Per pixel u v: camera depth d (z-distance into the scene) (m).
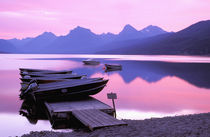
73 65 75.88
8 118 14.12
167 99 20.28
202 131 7.53
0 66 66.75
